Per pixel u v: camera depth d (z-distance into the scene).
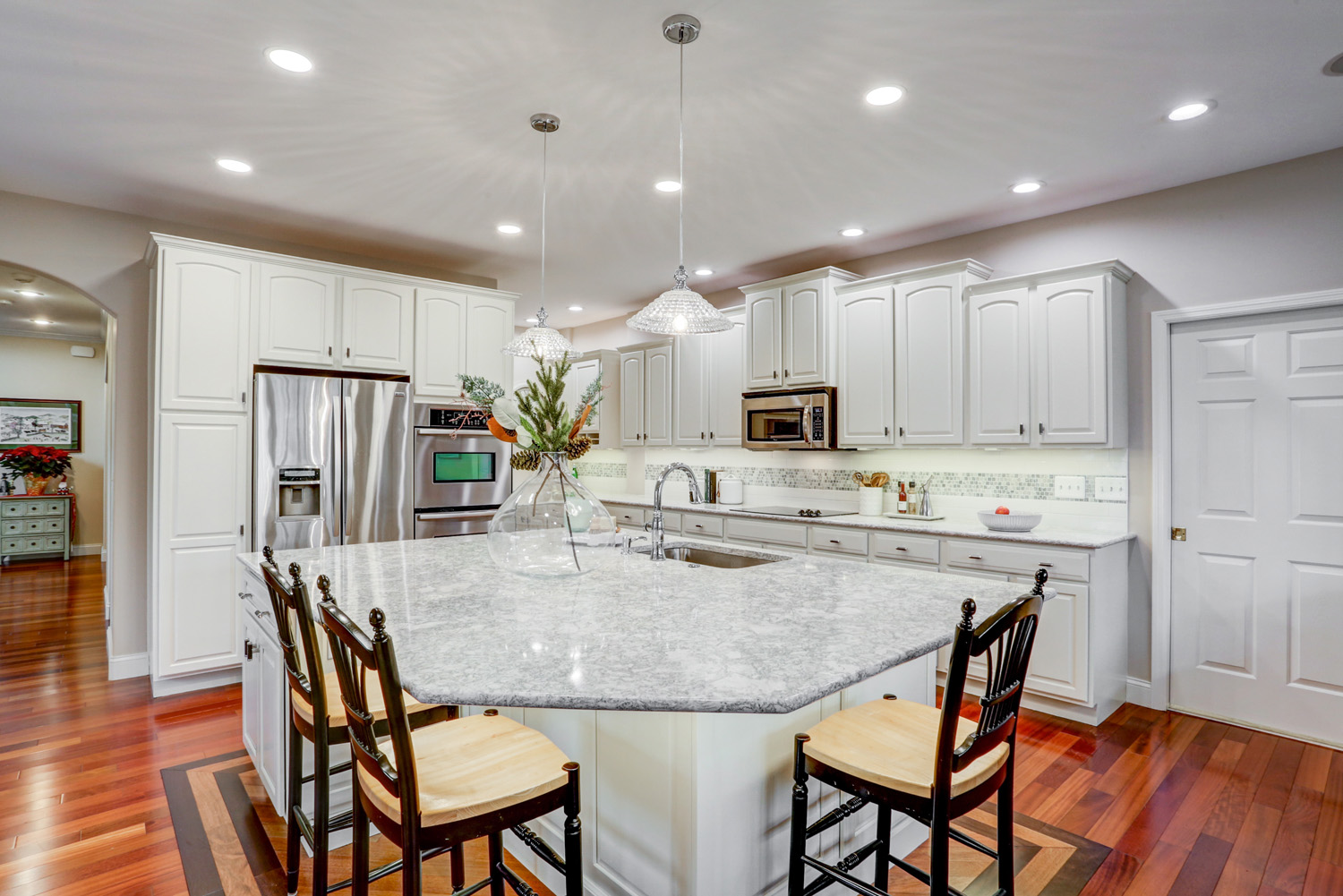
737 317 4.80
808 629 1.55
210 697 3.32
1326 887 1.92
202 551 3.41
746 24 2.00
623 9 1.93
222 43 2.11
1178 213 3.21
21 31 2.04
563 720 1.83
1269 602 2.99
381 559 2.46
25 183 3.22
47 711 3.14
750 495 5.19
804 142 2.78
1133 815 2.30
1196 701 3.18
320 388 3.66
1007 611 1.24
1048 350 3.34
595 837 1.72
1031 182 3.17
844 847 1.83
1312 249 2.87
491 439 4.30
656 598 1.85
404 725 1.11
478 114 2.55
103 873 1.96
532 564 1.96
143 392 3.68
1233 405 3.09
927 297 3.77
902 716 1.61
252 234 3.94
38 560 7.10
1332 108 2.49
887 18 1.97
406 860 1.13
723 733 1.50
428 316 4.19
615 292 5.42
